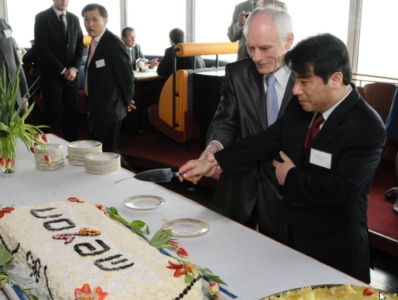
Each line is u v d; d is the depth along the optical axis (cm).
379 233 308
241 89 198
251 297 115
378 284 271
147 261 115
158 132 549
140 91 569
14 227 135
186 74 483
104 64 390
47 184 201
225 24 648
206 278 115
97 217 142
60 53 496
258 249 140
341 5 494
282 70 190
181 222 158
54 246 122
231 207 205
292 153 163
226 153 175
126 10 806
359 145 143
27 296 113
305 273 126
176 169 449
